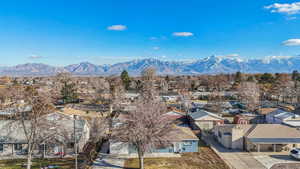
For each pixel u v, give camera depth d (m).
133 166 26.20
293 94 72.62
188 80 121.31
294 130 33.12
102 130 36.16
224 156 29.69
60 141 29.72
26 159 28.23
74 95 75.75
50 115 34.50
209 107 63.47
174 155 30.06
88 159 28.23
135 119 24.72
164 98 77.12
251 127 34.59
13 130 30.56
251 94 64.06
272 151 31.47
